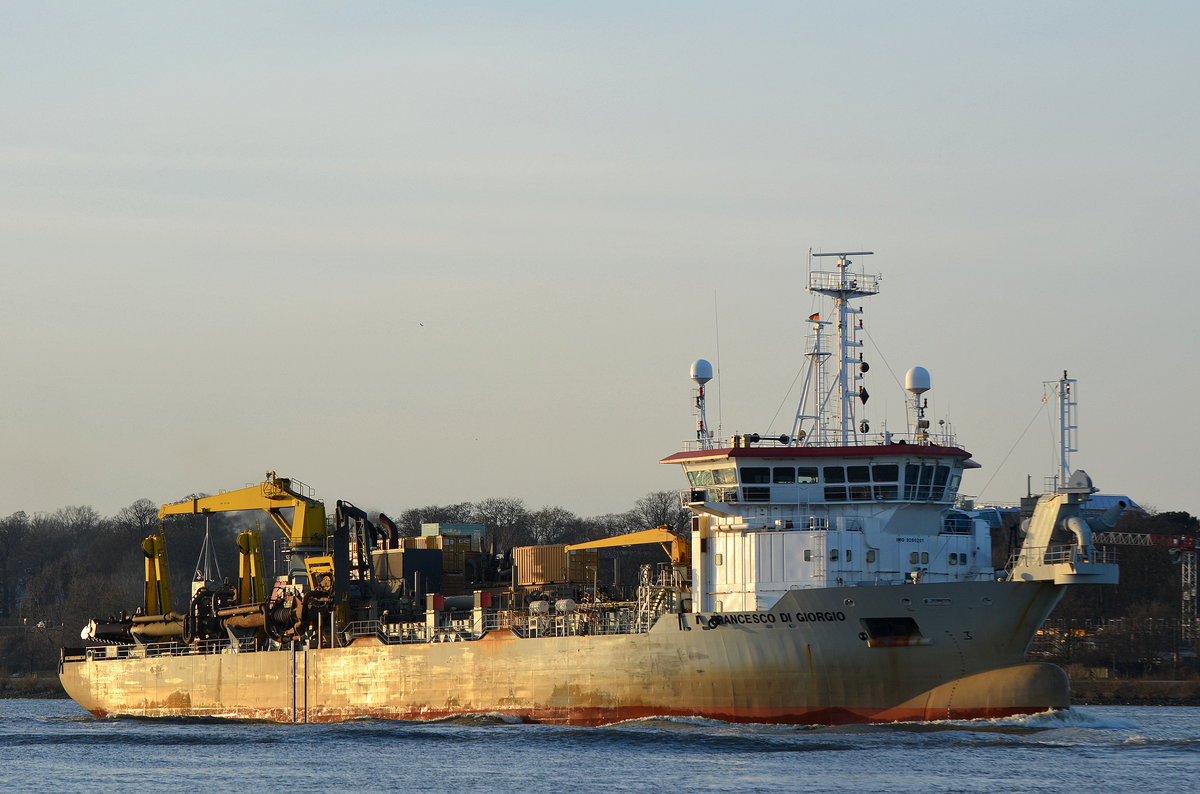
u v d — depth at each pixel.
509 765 175.00
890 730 187.88
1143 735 190.00
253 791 165.38
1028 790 152.75
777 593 193.50
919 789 152.88
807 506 197.38
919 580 194.25
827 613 187.25
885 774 161.75
